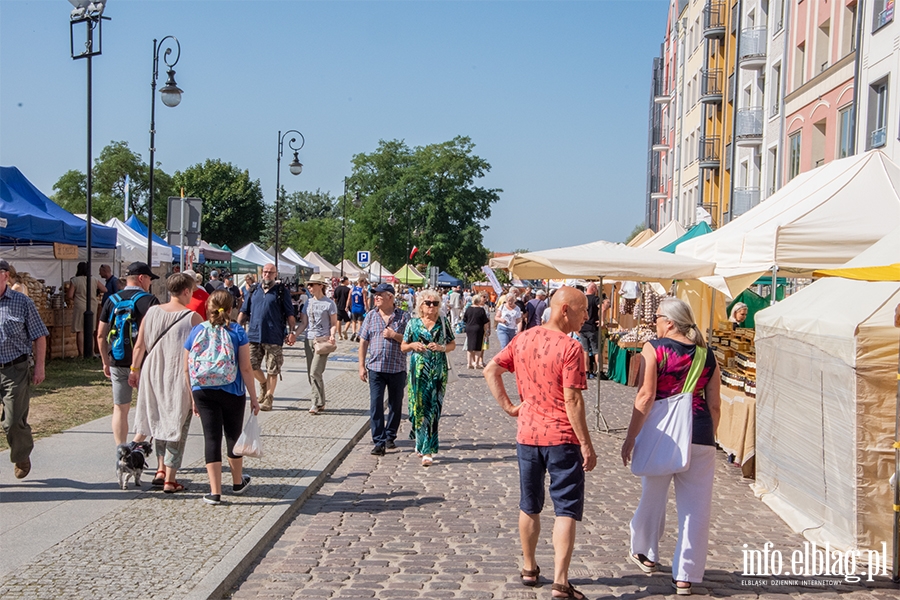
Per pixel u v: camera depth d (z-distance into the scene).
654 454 5.65
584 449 5.47
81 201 85.06
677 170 51.69
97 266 22.41
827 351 7.12
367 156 79.50
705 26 42.16
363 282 30.48
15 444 7.66
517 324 22.59
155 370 7.60
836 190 10.51
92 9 17.97
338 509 7.72
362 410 13.55
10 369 7.56
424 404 9.81
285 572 5.92
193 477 8.36
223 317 7.44
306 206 165.12
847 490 6.75
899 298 6.81
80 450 9.28
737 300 16.02
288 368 19.92
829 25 26.70
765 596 5.67
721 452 11.16
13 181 18.36
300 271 52.56
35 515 6.84
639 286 24.48
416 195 77.25
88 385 14.42
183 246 15.97
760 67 34.66
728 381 10.41
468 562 6.20
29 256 22.00
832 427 7.02
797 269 10.38
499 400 5.84
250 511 7.15
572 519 5.46
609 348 21.41
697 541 5.61
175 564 5.71
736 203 35.97
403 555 6.35
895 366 6.59
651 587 5.75
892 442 6.61
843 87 24.91
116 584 5.29
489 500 8.16
